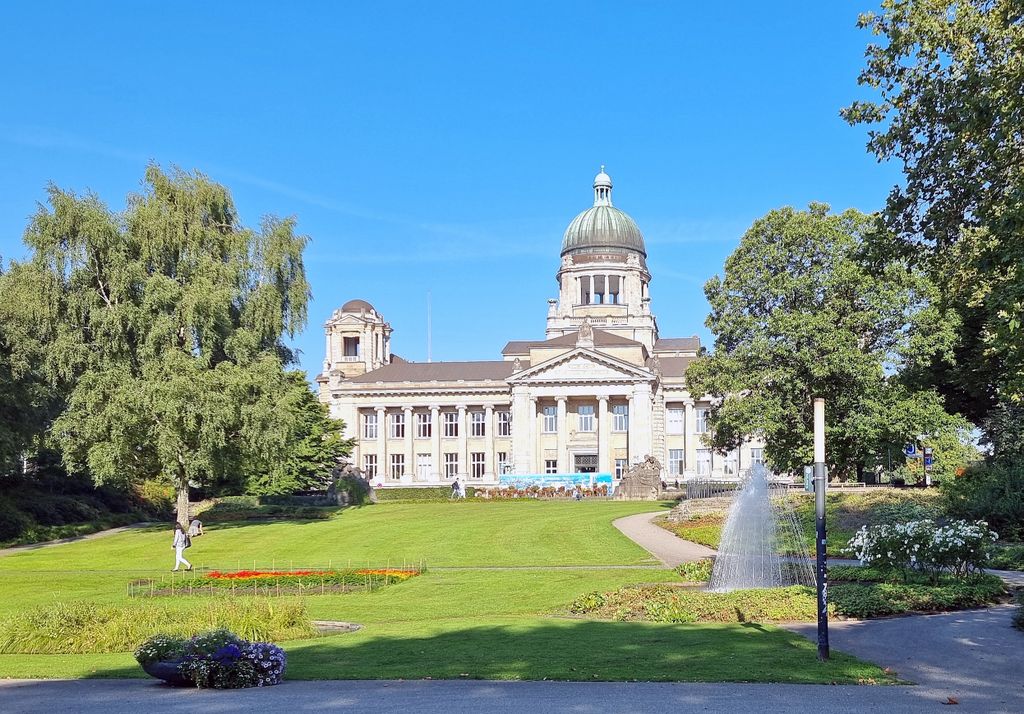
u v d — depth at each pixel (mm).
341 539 66688
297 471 99438
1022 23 31859
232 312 71625
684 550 52375
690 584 37688
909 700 17703
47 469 87562
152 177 70625
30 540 72875
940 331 59875
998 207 31438
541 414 128875
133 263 66250
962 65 33250
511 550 56844
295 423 68500
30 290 65938
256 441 65250
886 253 35906
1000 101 28047
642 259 155500
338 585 42062
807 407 67000
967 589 30844
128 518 87812
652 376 123938
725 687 19047
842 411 64938
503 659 22828
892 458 66875
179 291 65938
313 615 34062
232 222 73625
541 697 18406
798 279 66000
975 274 34906
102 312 64500
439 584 42125
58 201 65875
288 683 20953
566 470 126125
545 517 76000
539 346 132875
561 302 154250
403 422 136875
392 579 43594
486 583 41656
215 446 64250
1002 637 24391
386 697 18797
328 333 147500
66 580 48562
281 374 69500
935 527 34594
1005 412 59781
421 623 31000
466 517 78875
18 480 82812
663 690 18859
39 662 24906
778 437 67875
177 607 34125
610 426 127438
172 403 61562
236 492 103688
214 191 71250
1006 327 26125
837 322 65062
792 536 52531
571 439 127188
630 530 63875
